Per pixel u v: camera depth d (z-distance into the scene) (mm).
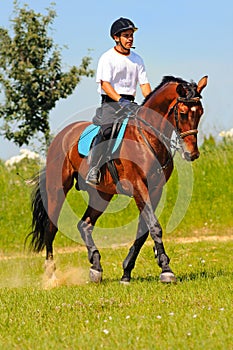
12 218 22328
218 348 7965
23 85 29422
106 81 12688
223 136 27344
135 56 12945
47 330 9312
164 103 12094
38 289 12977
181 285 11977
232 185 23859
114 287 12344
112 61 12727
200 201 23219
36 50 29328
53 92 29578
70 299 11195
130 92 12945
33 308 10734
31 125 29500
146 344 8281
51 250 14359
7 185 24062
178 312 9812
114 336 8672
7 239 21281
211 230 21719
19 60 29500
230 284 11781
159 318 9398
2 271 16781
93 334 8961
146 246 19391
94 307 10500
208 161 25469
